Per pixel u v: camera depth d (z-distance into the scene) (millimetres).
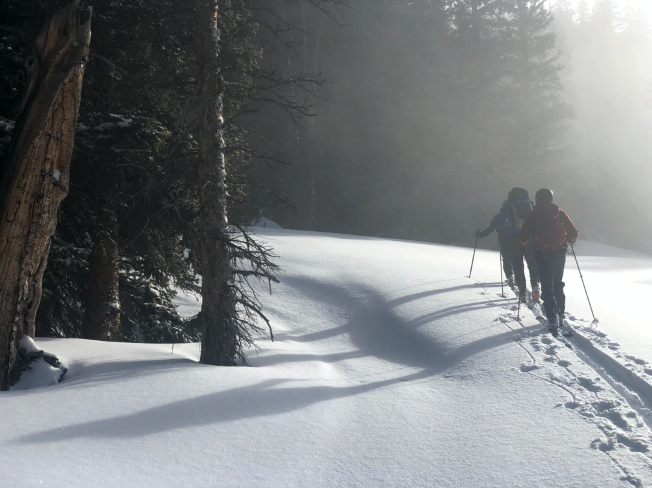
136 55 9070
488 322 8234
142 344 7773
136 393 5105
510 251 10109
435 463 3996
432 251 17781
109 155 7969
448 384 6070
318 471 3902
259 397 5270
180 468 3809
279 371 6465
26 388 5812
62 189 6250
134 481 3555
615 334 7309
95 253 8508
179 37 8422
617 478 3463
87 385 5352
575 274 14867
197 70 7277
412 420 4949
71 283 9289
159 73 8695
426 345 7840
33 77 6078
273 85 7789
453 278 12016
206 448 4148
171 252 9727
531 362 6227
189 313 11328
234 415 4816
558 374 5699
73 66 6086
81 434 4164
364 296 10914
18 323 6031
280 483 3707
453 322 8484
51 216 6227
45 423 4305
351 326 9453
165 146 8156
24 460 3627
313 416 4973
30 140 6020
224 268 7148
